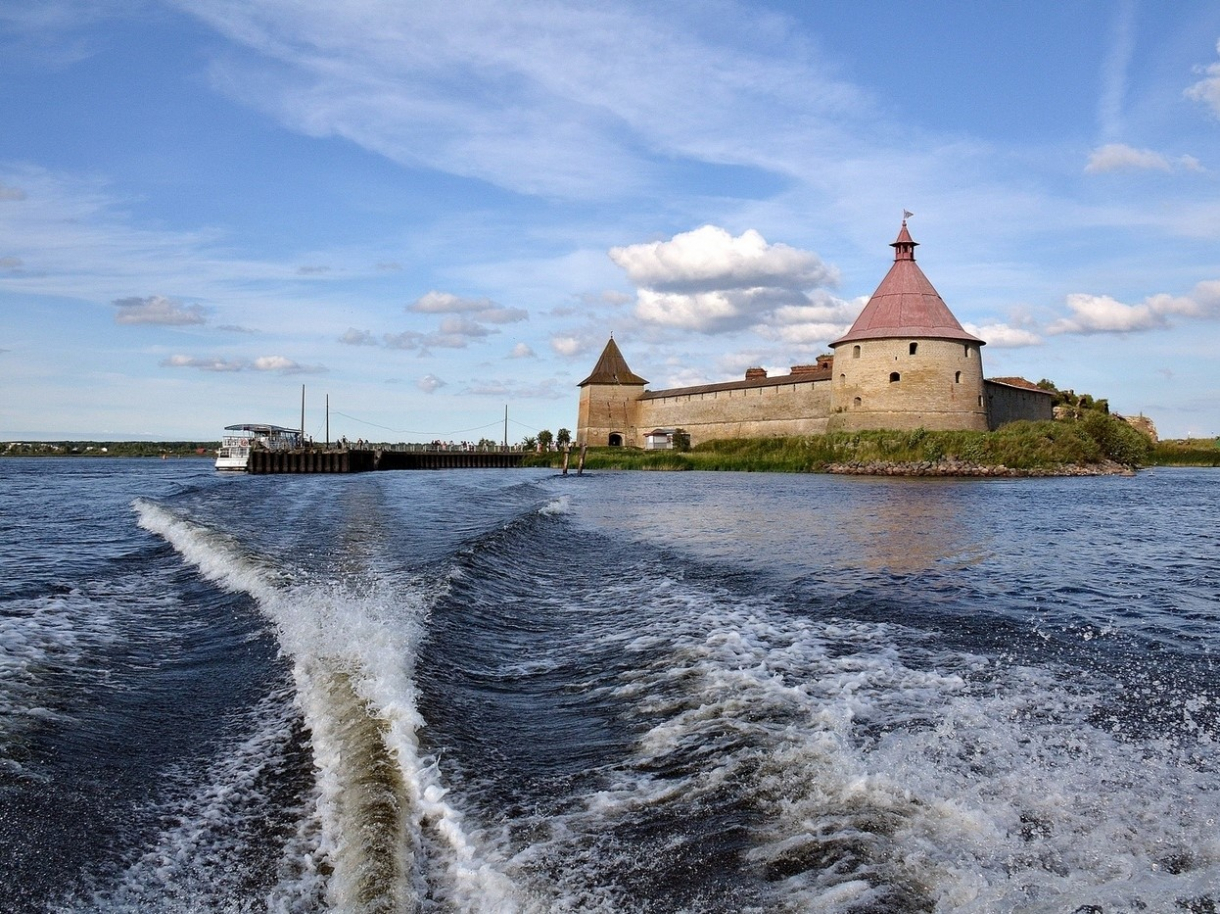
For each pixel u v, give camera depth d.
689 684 7.62
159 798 5.29
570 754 6.02
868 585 12.96
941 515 25.61
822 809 4.94
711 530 21.19
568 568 15.12
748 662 8.31
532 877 4.25
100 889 4.28
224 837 4.77
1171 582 13.37
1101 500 32.72
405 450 94.00
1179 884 4.07
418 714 6.31
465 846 4.55
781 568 14.69
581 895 4.09
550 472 69.50
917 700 7.05
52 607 10.74
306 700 6.86
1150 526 22.30
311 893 4.19
